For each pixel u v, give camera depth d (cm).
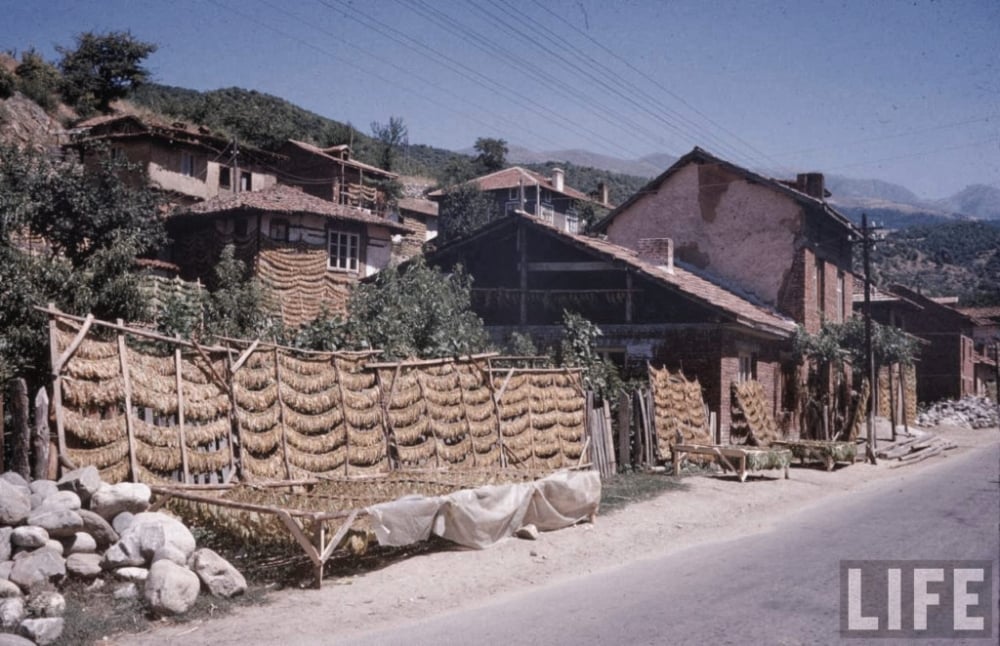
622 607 723
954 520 1157
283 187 3375
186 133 3834
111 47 5034
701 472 1753
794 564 888
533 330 2267
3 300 1129
